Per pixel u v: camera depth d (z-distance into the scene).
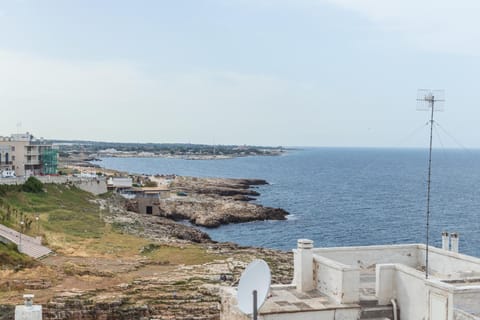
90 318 44.06
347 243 99.25
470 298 16.67
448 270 22.42
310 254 20.66
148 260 64.50
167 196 145.00
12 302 43.41
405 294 18.89
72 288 49.59
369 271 23.05
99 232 82.38
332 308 18.53
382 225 119.50
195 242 91.62
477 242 99.19
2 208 81.69
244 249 78.31
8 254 57.44
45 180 113.31
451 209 146.00
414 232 110.12
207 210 131.25
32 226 76.38
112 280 53.44
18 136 147.38
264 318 17.92
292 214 138.38
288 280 54.69
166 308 45.31
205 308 45.16
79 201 108.44
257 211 131.00
